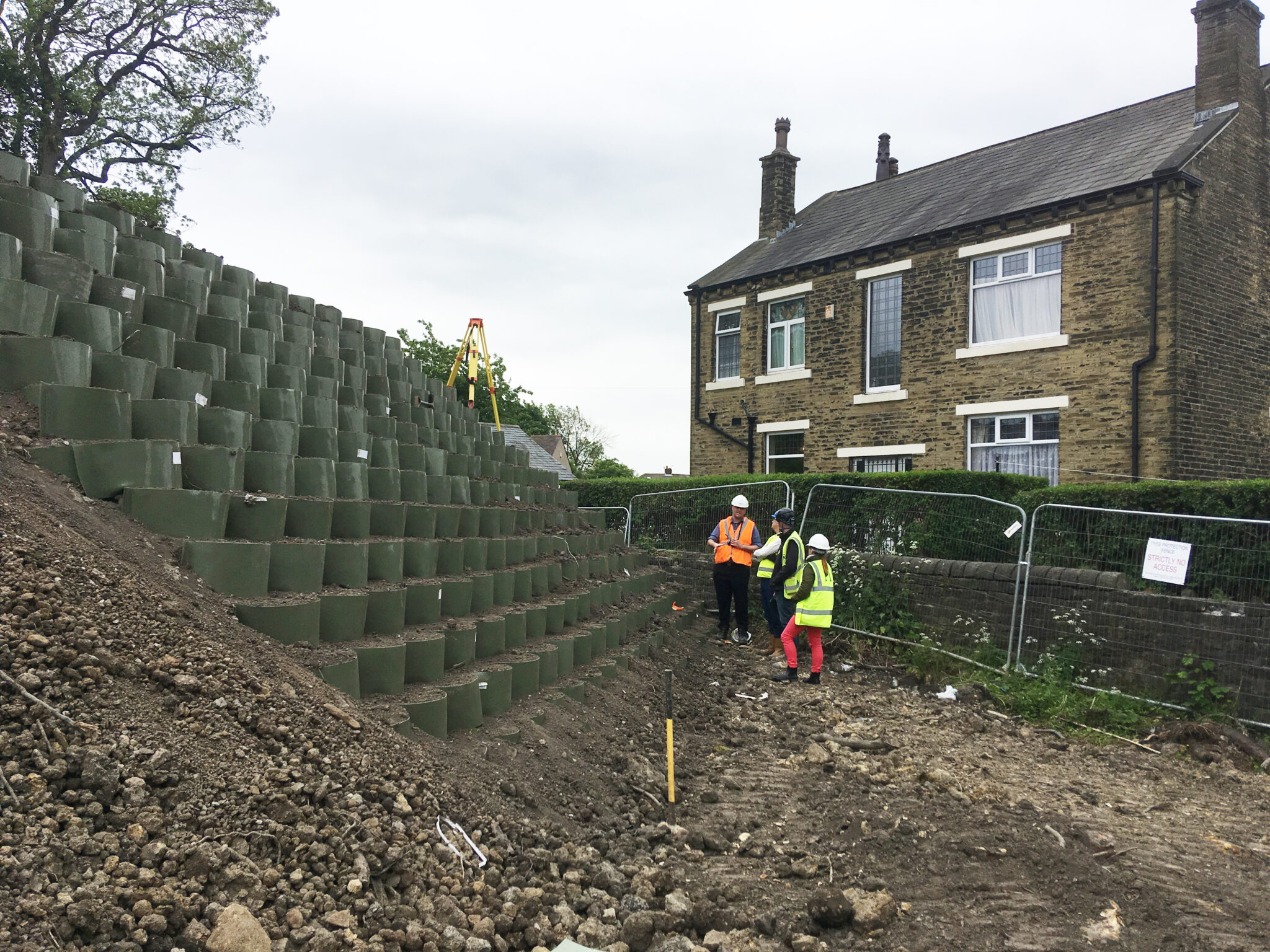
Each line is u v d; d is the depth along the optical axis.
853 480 13.05
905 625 10.64
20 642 3.26
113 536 4.28
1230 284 13.80
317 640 4.77
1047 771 6.93
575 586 9.02
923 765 6.80
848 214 20.11
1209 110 14.45
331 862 3.30
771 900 4.38
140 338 5.75
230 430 5.76
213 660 3.82
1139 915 4.39
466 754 4.85
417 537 6.74
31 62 19.80
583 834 4.75
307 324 9.21
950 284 15.77
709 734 7.53
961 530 11.13
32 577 3.55
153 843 2.91
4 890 2.52
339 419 7.71
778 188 21.67
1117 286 13.59
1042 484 13.45
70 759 3.02
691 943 3.82
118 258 6.42
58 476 4.47
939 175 19.23
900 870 4.82
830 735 7.55
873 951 3.98
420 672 5.26
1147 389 13.17
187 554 4.51
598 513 12.77
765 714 8.31
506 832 4.27
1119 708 8.49
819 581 9.58
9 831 2.70
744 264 20.59
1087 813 5.95
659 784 5.87
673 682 8.84
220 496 4.83
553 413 76.62
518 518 9.48
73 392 4.68
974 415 15.41
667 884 4.32
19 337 4.80
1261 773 7.19
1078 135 17.06
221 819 3.16
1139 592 8.94
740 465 19.67
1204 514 8.98
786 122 21.77
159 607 3.93
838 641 10.94
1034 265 14.82
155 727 3.34
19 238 5.51
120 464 4.66
